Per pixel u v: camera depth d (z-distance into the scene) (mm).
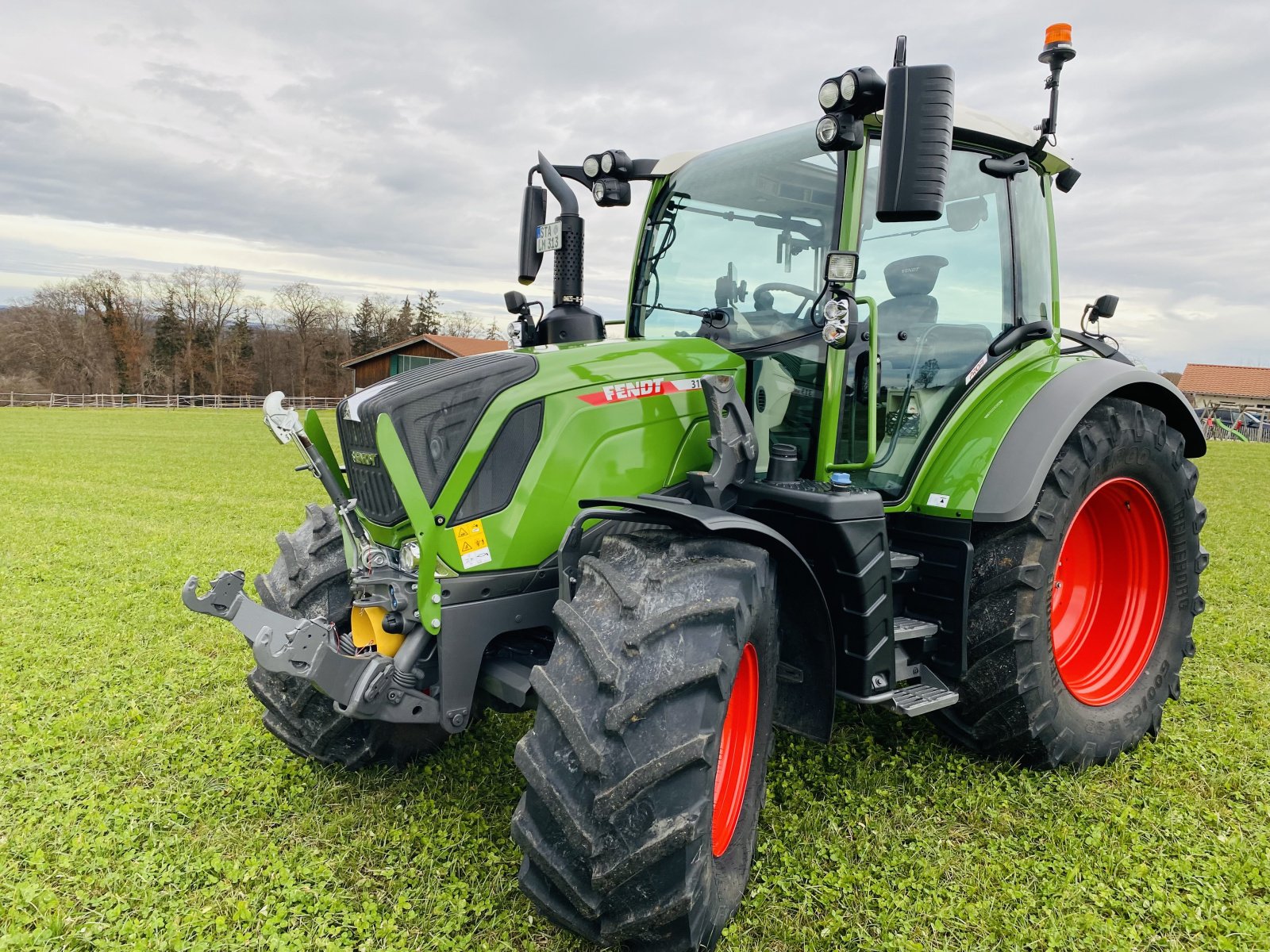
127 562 7020
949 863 2795
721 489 2820
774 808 3119
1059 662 3746
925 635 3193
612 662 2197
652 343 3141
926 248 3426
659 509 2438
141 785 3314
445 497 2635
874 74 2674
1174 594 3842
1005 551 3264
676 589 2322
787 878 2703
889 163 2490
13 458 17375
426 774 3352
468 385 2707
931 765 3463
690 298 3527
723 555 2438
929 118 2465
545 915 2256
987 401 3545
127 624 5297
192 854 2826
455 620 2648
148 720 3904
